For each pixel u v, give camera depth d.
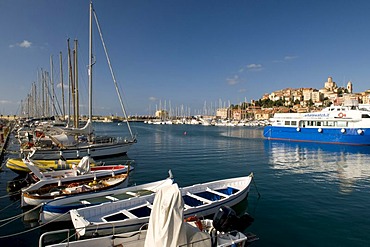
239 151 40.09
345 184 19.91
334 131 46.97
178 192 6.96
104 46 31.55
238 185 16.25
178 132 91.12
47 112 59.84
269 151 40.25
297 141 53.28
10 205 15.02
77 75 34.06
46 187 15.26
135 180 21.25
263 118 185.75
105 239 8.09
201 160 31.64
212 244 7.96
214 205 12.35
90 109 30.17
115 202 11.62
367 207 14.58
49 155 26.52
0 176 22.42
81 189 14.99
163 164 28.67
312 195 16.86
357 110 45.16
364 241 10.64
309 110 162.00
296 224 12.27
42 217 11.47
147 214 11.83
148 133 85.25
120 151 32.94
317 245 10.34
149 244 6.78
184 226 6.93
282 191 17.80
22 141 38.06
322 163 29.75
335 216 13.25
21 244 10.52
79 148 28.36
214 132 90.50
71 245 7.70
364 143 43.62
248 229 11.77
